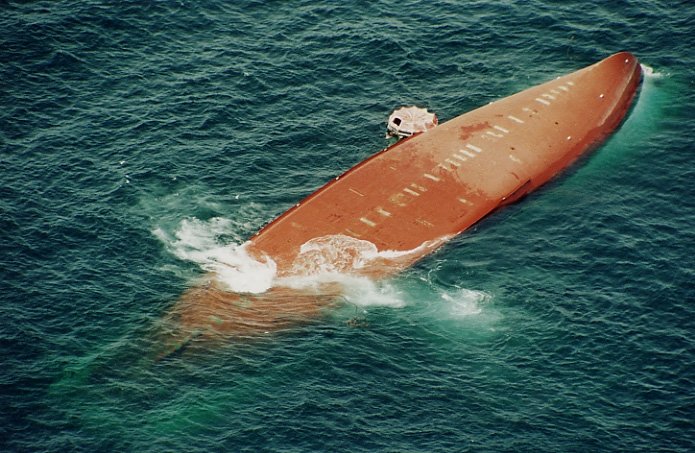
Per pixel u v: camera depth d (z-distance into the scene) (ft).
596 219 366.43
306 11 460.14
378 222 362.12
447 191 376.07
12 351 311.27
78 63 430.61
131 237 356.18
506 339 321.52
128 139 396.57
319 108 415.85
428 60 439.63
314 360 312.91
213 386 303.89
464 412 298.35
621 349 316.81
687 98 421.18
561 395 303.27
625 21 455.22
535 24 455.22
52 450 284.20
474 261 350.84
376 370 310.65
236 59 435.94
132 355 312.91
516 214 371.56
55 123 402.52
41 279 337.31
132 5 457.68
